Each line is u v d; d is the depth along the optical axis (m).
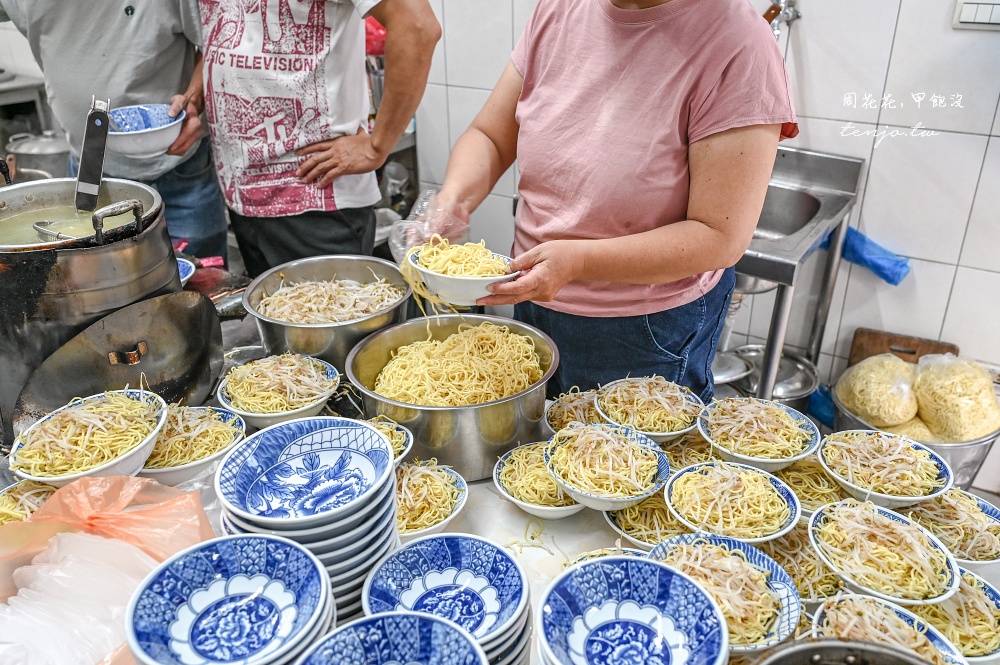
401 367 1.49
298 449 1.05
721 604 0.90
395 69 2.11
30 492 1.10
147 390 1.31
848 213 2.55
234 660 0.79
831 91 2.52
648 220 1.54
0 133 3.82
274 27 2.08
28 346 1.24
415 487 1.16
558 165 1.60
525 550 1.13
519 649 0.86
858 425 2.53
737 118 1.34
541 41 1.64
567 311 1.75
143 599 0.80
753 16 1.37
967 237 2.46
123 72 2.45
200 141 2.72
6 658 0.85
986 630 0.93
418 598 0.93
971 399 2.37
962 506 1.13
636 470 1.14
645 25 1.42
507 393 1.45
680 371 1.80
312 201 2.32
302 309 1.69
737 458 1.21
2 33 4.07
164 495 1.05
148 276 1.34
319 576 0.82
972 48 2.23
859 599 0.90
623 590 0.89
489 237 3.54
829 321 2.85
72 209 1.59
